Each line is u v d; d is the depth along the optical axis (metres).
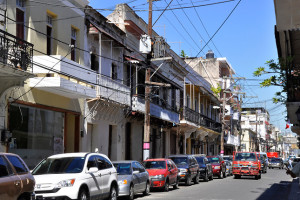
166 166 21.23
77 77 19.67
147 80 23.42
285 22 9.07
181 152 42.28
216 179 32.69
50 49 20.20
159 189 21.48
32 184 10.32
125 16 29.28
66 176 12.43
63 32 20.97
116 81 25.30
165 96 36.12
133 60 27.72
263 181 30.25
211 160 34.41
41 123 19.31
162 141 37.19
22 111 17.88
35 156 18.78
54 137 20.41
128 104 26.75
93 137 24.58
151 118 31.30
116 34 27.42
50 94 19.83
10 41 15.02
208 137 54.25
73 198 12.09
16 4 17.66
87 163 13.42
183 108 39.31
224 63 63.25
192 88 44.12
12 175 9.65
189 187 23.80
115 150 27.19
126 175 16.95
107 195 14.25
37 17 18.81
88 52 23.78
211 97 51.25
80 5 22.94
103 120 25.31
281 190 22.58
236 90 71.19
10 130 17.00
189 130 42.81
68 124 22.39
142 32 31.50
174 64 38.38
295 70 12.48
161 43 33.28
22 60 15.32
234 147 74.88
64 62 18.45
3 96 16.33
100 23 25.16
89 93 20.91
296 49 12.01
